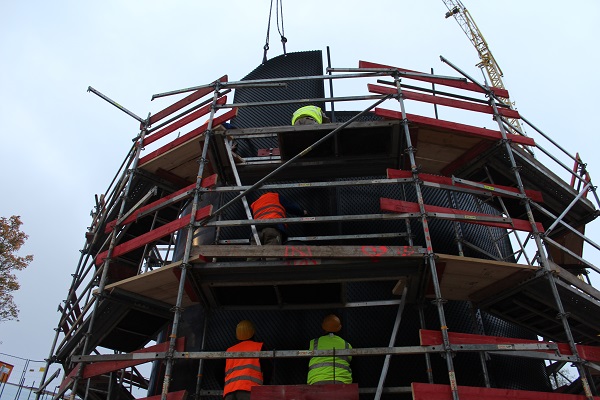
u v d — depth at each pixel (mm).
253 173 10766
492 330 10117
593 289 8102
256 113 12742
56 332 10391
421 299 8672
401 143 9773
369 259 7410
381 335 9352
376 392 7340
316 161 10359
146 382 14578
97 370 7285
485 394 6047
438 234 10633
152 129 10812
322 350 6539
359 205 11039
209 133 9172
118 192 10898
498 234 11898
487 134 9312
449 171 10555
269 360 8367
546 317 9000
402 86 9906
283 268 7688
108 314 9172
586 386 6508
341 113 13469
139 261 11156
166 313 9461
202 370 8641
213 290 8469
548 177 10141
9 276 28625
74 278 11250
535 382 10031
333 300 8977
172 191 10906
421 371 8961
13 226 29625
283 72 13617
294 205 9500
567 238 11820
